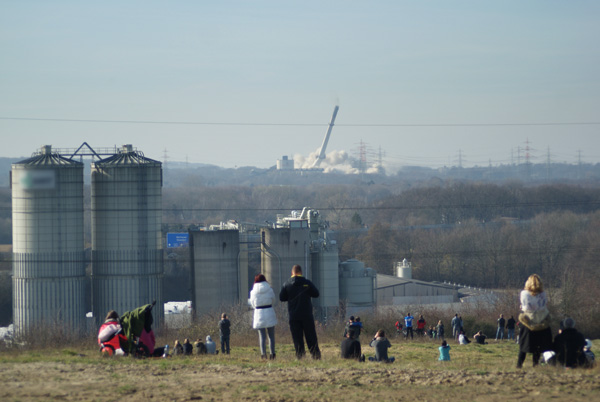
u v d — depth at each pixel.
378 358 107.62
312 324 93.88
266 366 81.69
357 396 63.62
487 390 65.81
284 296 94.00
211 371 77.31
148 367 79.69
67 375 72.88
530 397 62.75
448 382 70.44
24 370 76.06
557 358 80.56
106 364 82.06
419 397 63.12
